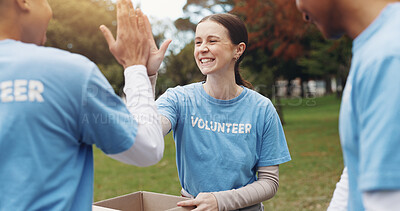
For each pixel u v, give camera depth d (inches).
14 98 37.8
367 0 34.3
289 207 175.2
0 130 37.0
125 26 49.0
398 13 32.2
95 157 324.8
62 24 602.9
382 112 29.5
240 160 67.4
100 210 57.4
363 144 31.0
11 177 37.0
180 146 71.1
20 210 36.7
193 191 70.1
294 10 310.7
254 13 342.0
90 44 630.5
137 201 66.4
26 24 42.4
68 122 39.7
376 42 31.7
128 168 278.1
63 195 39.1
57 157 39.1
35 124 37.9
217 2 464.1
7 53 39.6
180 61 660.1
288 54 380.2
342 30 38.0
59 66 39.4
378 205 30.0
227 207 62.6
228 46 67.9
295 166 267.1
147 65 51.8
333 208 53.7
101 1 702.5
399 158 28.8
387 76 29.6
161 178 244.7
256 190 66.6
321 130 459.2
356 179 36.5
